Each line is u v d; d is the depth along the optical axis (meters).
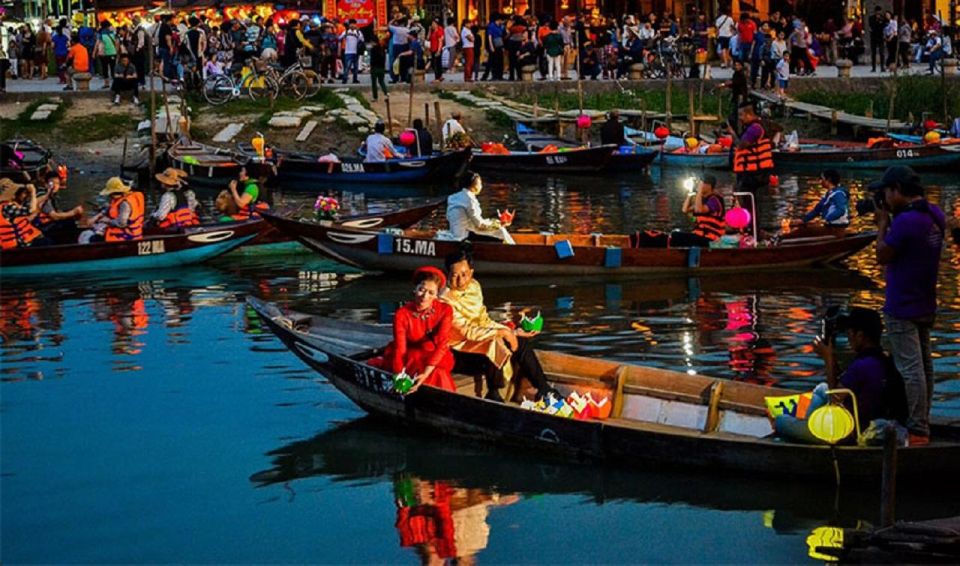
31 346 16.73
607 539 10.55
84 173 36.25
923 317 11.17
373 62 41.31
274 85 41.72
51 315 18.52
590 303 19.02
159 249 21.81
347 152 38.88
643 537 10.59
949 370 14.84
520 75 45.34
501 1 54.34
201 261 22.45
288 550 10.51
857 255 22.53
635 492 11.48
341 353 13.94
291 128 39.53
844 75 45.47
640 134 39.88
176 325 17.86
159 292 20.20
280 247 23.44
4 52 44.47
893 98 40.62
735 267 21.03
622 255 20.64
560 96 44.50
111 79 43.56
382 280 21.12
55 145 38.41
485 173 36.22
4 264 21.12
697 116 41.09
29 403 14.27
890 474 9.64
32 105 40.44
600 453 12.02
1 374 15.41
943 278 20.16
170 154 34.66
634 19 49.72
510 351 13.08
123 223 22.02
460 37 49.22
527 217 28.31
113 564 10.30
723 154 36.44
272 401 14.28
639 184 33.84
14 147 34.34
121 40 43.12
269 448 12.80
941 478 11.16
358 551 10.48
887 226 11.55
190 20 43.06
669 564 10.11
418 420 13.05
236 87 41.75
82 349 16.55
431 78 47.97
